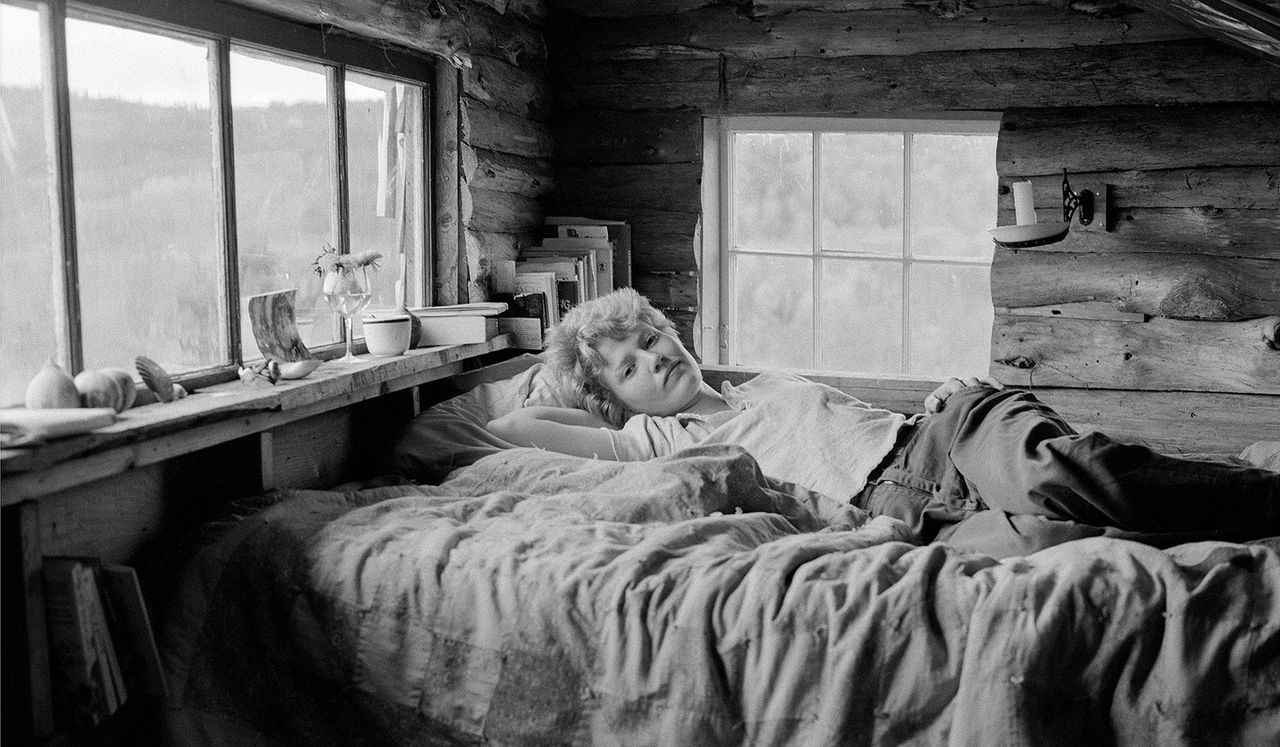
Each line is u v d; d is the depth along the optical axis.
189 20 2.58
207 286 2.71
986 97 4.07
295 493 2.65
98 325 2.38
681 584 2.20
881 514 2.85
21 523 2.00
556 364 3.36
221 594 2.36
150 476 2.47
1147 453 2.41
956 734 1.96
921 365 4.41
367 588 2.33
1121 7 3.91
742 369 4.23
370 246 3.45
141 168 2.48
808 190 4.43
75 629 2.05
